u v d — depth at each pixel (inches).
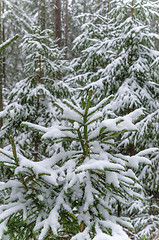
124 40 199.2
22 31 368.2
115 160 60.9
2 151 56.8
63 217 64.0
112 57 237.6
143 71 185.9
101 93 208.8
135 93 188.7
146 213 196.5
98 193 59.5
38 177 59.4
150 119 184.5
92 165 53.7
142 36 191.6
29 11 539.5
